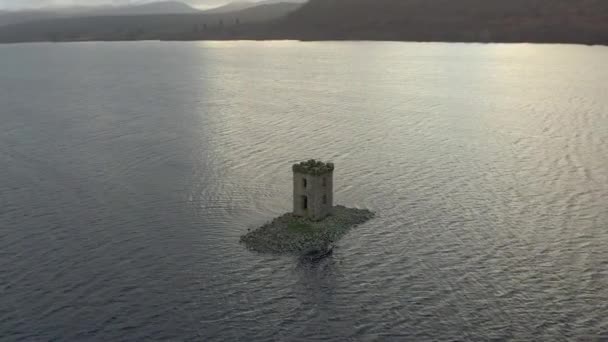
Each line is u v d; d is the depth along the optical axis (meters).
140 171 114.19
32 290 69.75
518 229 85.62
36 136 145.75
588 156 121.38
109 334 61.31
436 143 134.50
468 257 77.44
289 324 63.38
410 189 102.88
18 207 95.62
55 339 60.38
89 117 172.75
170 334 61.47
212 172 112.94
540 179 107.19
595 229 85.00
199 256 78.38
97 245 81.75
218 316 64.81
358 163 118.44
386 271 74.19
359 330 62.19
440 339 60.38
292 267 75.44
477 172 112.00
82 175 112.06
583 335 60.53
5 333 61.25
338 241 82.25
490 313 64.69
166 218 90.94
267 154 125.31
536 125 152.62
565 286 69.81
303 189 86.50
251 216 91.44
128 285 71.00
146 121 164.62
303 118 166.25
